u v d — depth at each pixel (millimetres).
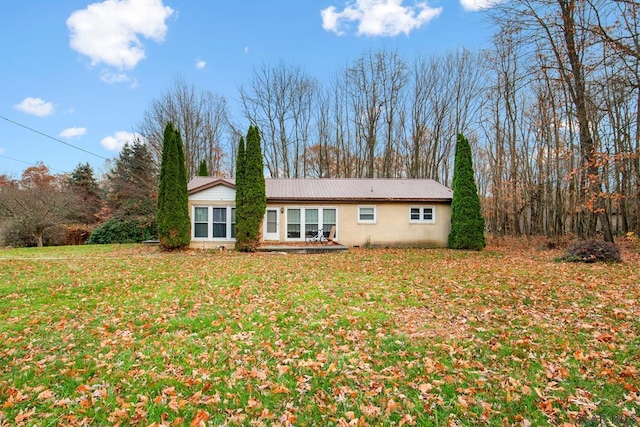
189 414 2883
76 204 25500
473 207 16156
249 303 6102
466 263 10984
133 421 2801
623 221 17172
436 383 3277
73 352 4133
